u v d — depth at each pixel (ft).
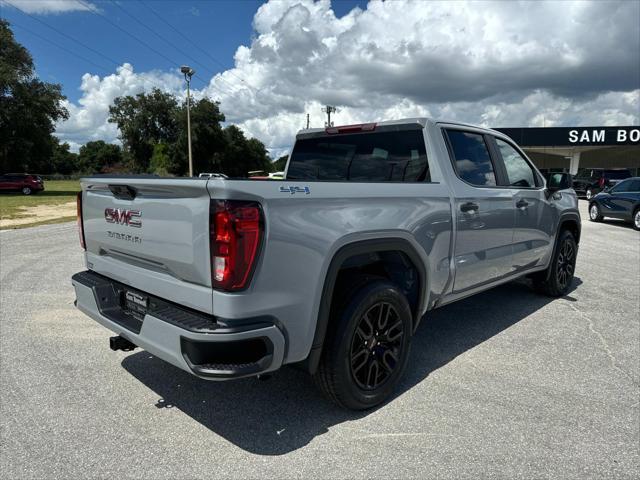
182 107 241.55
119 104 250.37
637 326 15.60
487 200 13.39
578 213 19.61
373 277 10.08
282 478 7.88
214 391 10.93
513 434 9.21
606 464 8.30
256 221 7.66
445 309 17.48
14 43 124.77
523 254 15.69
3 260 26.45
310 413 9.99
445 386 11.25
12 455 8.43
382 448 8.73
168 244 8.45
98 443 8.84
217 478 7.86
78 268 24.27
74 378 11.48
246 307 7.70
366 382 9.95
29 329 14.88
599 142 107.86
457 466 8.21
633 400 10.59
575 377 11.74
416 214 10.77
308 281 8.48
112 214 9.96
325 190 8.86
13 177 111.86
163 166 232.73
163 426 9.45
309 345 8.68
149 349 8.58
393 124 12.96
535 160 153.58
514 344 13.96
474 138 13.83
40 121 126.52
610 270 24.47
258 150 324.19
